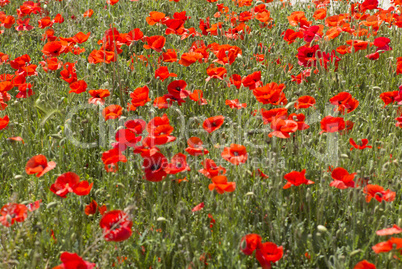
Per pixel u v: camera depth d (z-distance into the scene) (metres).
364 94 4.43
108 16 6.34
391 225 2.70
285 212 2.74
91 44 5.30
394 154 3.26
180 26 4.90
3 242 2.41
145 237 2.73
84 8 6.80
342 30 4.77
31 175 3.06
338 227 2.85
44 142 3.39
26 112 3.72
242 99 3.93
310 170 3.13
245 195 2.65
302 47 4.37
